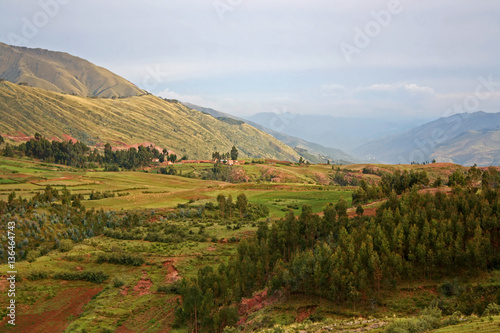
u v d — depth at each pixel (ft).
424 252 223.71
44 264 283.38
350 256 229.25
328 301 217.97
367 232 255.50
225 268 252.83
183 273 278.26
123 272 280.72
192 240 341.21
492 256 223.30
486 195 279.49
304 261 233.14
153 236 345.72
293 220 296.71
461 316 167.84
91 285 263.29
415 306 202.80
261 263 252.21
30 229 339.98
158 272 281.95
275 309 219.00
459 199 273.33
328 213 304.50
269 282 236.02
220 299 232.12
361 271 215.31
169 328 219.20
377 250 240.94
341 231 262.47
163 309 237.86
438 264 228.22
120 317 229.25
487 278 213.87
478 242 218.59
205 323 210.59
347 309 208.44
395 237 239.30
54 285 257.75
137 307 239.71
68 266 283.79
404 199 298.15
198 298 215.31
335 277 215.10
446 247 228.22
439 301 200.34
